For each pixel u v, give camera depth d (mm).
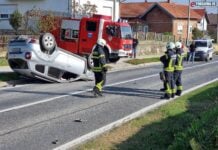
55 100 14398
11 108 12797
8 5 42562
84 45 28422
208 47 41125
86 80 20500
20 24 36312
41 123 10805
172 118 11445
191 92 16719
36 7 39625
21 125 10547
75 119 11344
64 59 19203
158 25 71750
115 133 9812
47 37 18516
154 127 10383
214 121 9070
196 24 78500
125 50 30141
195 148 7453
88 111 12508
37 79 19875
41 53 18500
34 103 13727
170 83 15227
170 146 8047
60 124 10727
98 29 28312
